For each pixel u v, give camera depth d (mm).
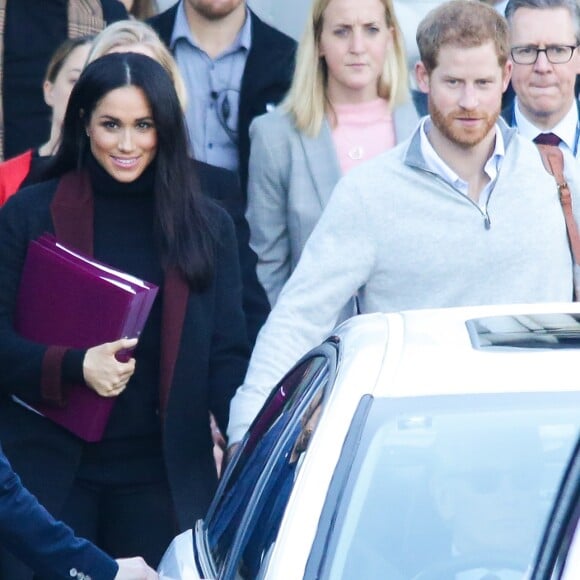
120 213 17891
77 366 17016
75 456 17500
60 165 18172
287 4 30281
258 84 24516
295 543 10141
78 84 17594
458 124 16797
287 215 22469
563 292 17516
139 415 17562
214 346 18000
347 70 22031
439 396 10664
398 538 10219
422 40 17172
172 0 29625
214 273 17812
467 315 12711
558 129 23281
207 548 13500
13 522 13289
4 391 17578
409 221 17047
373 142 22375
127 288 16969
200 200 17859
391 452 10445
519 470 10367
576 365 10875
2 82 25922
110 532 17797
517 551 10172
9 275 17828
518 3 23047
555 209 17344
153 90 17391
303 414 11820
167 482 17672
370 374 10914
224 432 17969
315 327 17156
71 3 25984
